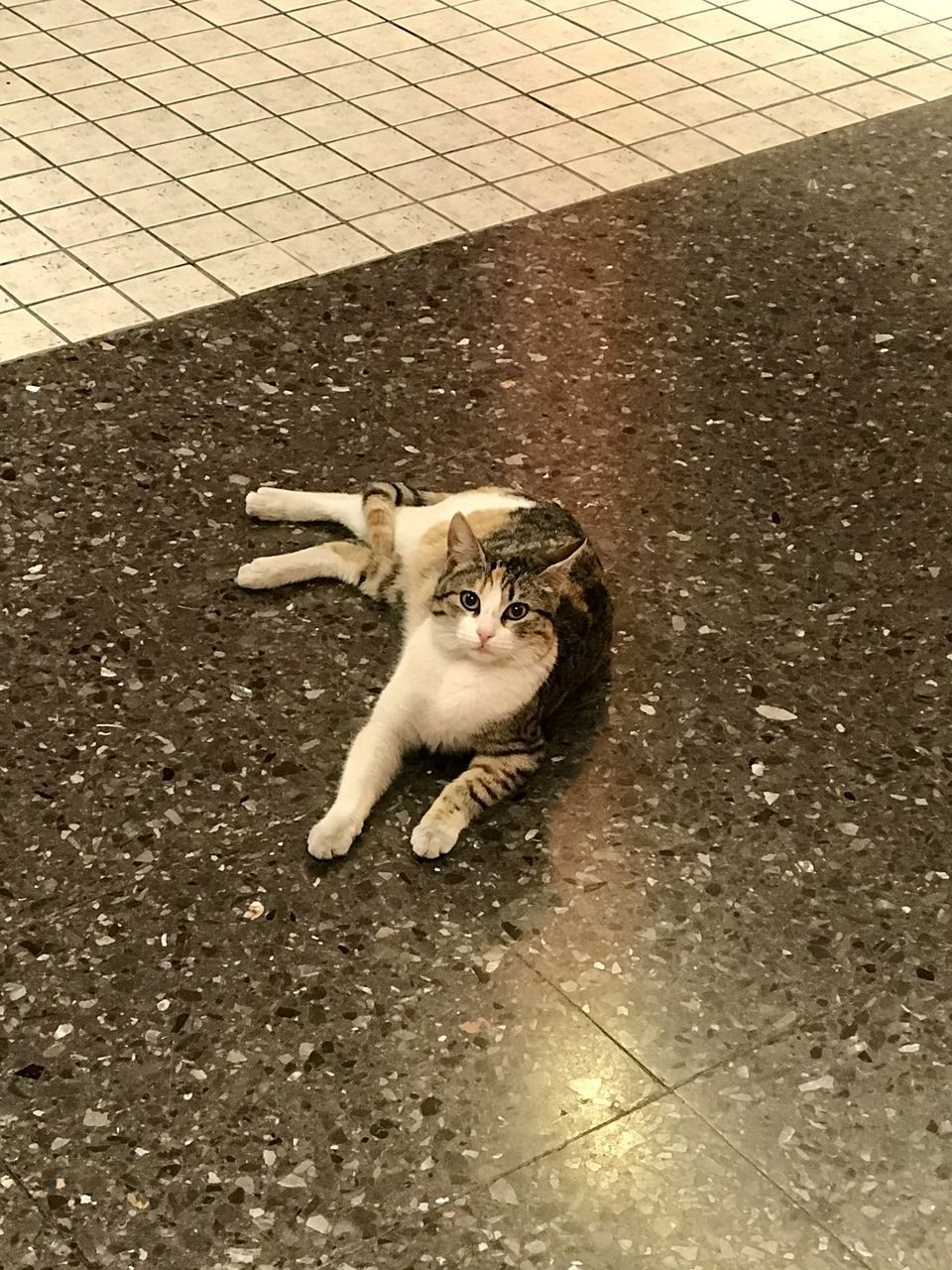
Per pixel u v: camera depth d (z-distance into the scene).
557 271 2.48
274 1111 1.51
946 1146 1.52
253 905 1.64
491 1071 1.54
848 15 3.35
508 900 1.66
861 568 2.03
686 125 2.85
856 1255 1.45
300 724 1.80
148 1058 1.54
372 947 1.62
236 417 2.17
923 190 2.71
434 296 2.41
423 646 1.76
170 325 2.31
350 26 3.17
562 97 2.92
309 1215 1.45
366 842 1.70
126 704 1.81
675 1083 1.54
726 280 2.48
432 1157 1.49
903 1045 1.58
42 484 2.06
